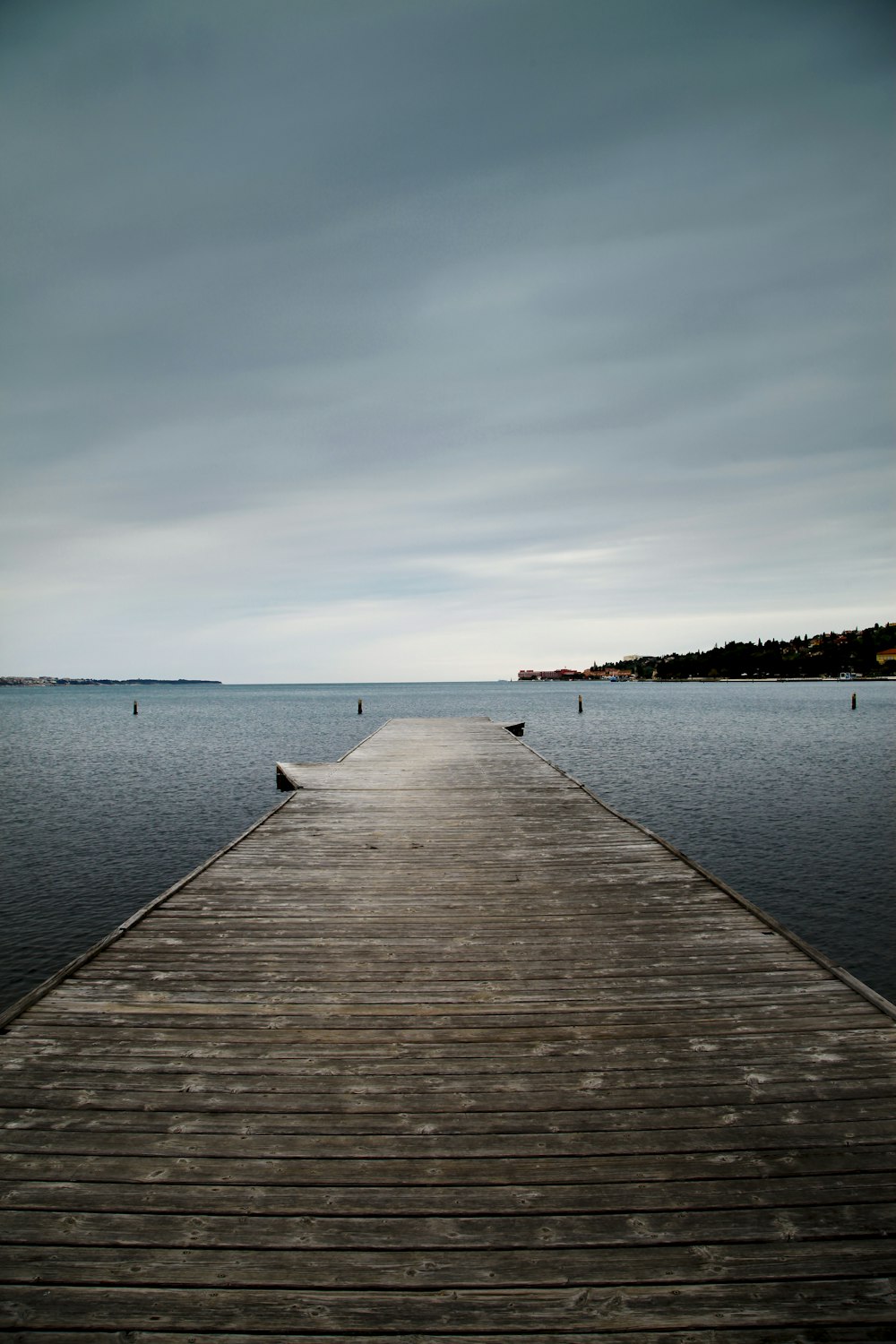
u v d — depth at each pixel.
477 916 5.04
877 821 13.95
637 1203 2.35
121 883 10.35
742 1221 2.28
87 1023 3.51
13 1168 2.50
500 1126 2.73
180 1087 2.97
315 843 7.15
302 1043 3.33
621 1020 3.54
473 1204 2.35
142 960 4.30
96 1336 1.92
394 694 133.00
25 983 7.07
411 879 5.94
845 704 63.66
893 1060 3.16
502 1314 1.99
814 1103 2.85
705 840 12.47
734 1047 3.27
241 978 4.04
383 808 8.90
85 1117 2.77
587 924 4.88
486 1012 3.63
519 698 96.88
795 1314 1.98
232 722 49.50
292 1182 2.45
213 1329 1.95
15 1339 1.92
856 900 9.44
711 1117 2.77
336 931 4.77
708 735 33.00
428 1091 2.95
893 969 7.47
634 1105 2.85
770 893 9.73
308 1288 2.06
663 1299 2.03
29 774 21.58
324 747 30.05
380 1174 2.49
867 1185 2.42
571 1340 1.92
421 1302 2.02
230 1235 2.23
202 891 5.65
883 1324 1.96
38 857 11.80
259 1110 2.82
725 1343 1.91
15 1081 3.01
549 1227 2.26
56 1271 2.11
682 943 4.52
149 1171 2.49
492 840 7.22
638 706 64.06
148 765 23.89
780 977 4.02
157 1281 2.08
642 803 15.77
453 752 15.32
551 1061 3.17
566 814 8.48
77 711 73.00
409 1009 3.67
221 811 15.69
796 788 17.55
